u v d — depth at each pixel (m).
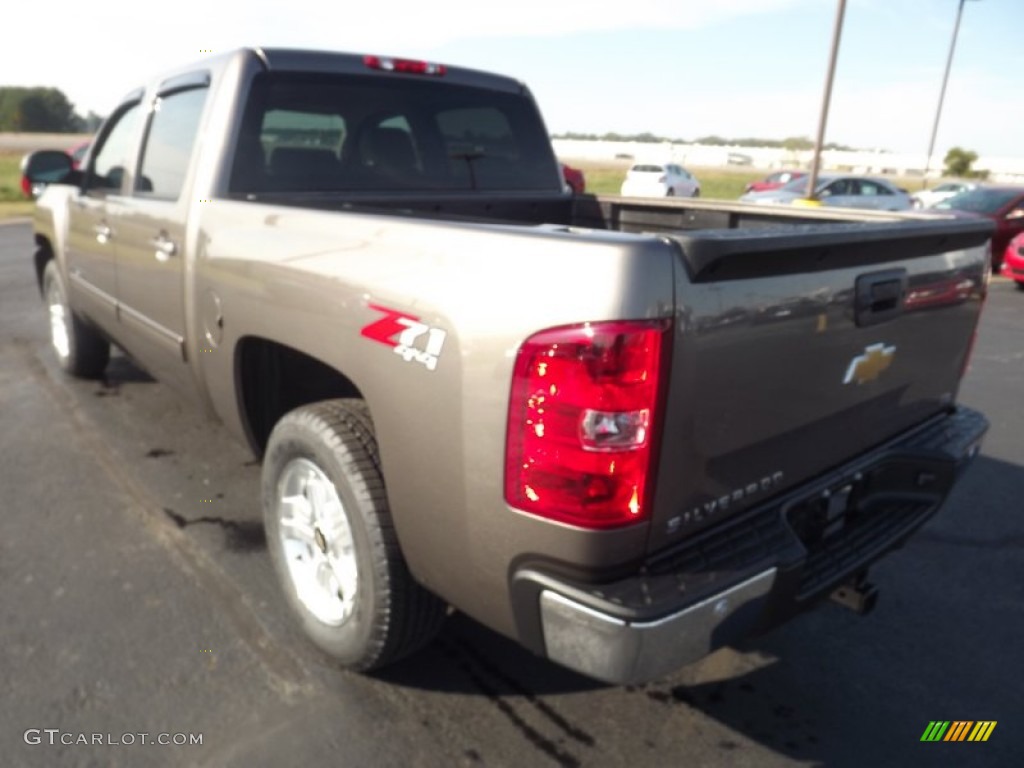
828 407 2.26
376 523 2.31
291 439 2.57
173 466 4.29
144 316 3.74
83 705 2.50
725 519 2.07
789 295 2.00
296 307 2.51
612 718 2.55
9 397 5.32
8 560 3.33
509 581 1.95
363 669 2.63
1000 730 2.57
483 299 1.89
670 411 1.80
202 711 2.49
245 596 3.12
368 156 3.58
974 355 7.66
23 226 16.11
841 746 2.47
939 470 2.74
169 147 3.54
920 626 3.14
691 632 1.84
